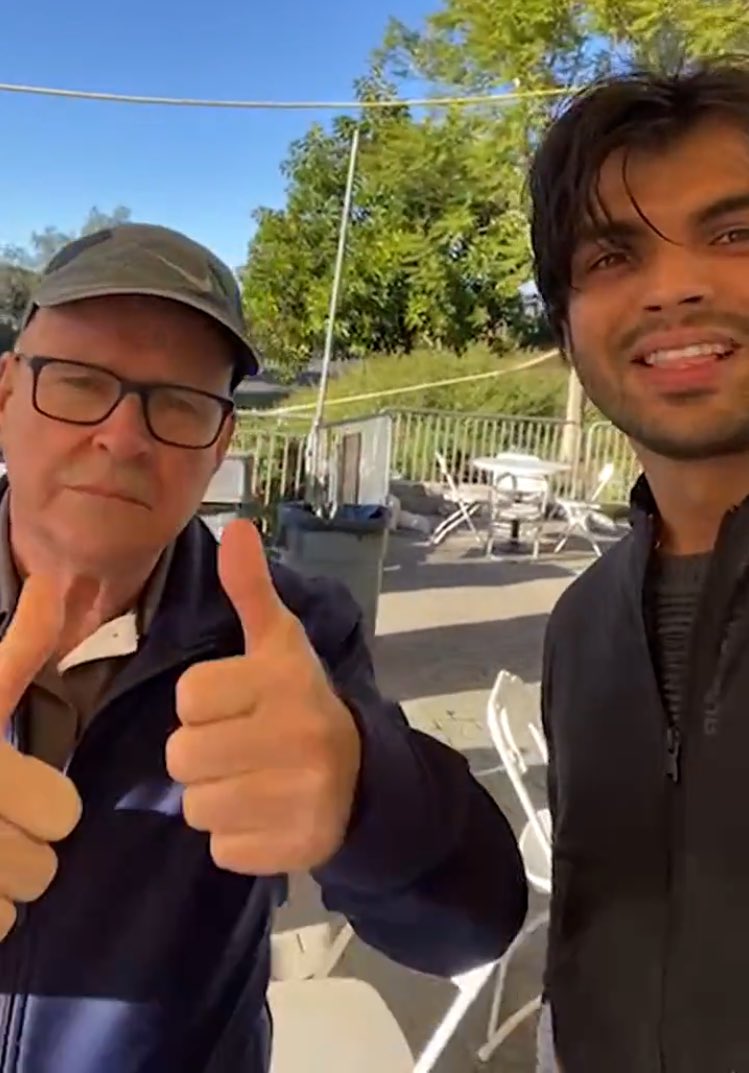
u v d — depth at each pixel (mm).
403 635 4004
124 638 637
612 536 6363
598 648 685
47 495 615
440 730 2924
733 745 568
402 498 7000
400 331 11961
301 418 6105
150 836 624
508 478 6020
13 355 628
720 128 616
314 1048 999
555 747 722
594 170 640
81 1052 606
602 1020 619
